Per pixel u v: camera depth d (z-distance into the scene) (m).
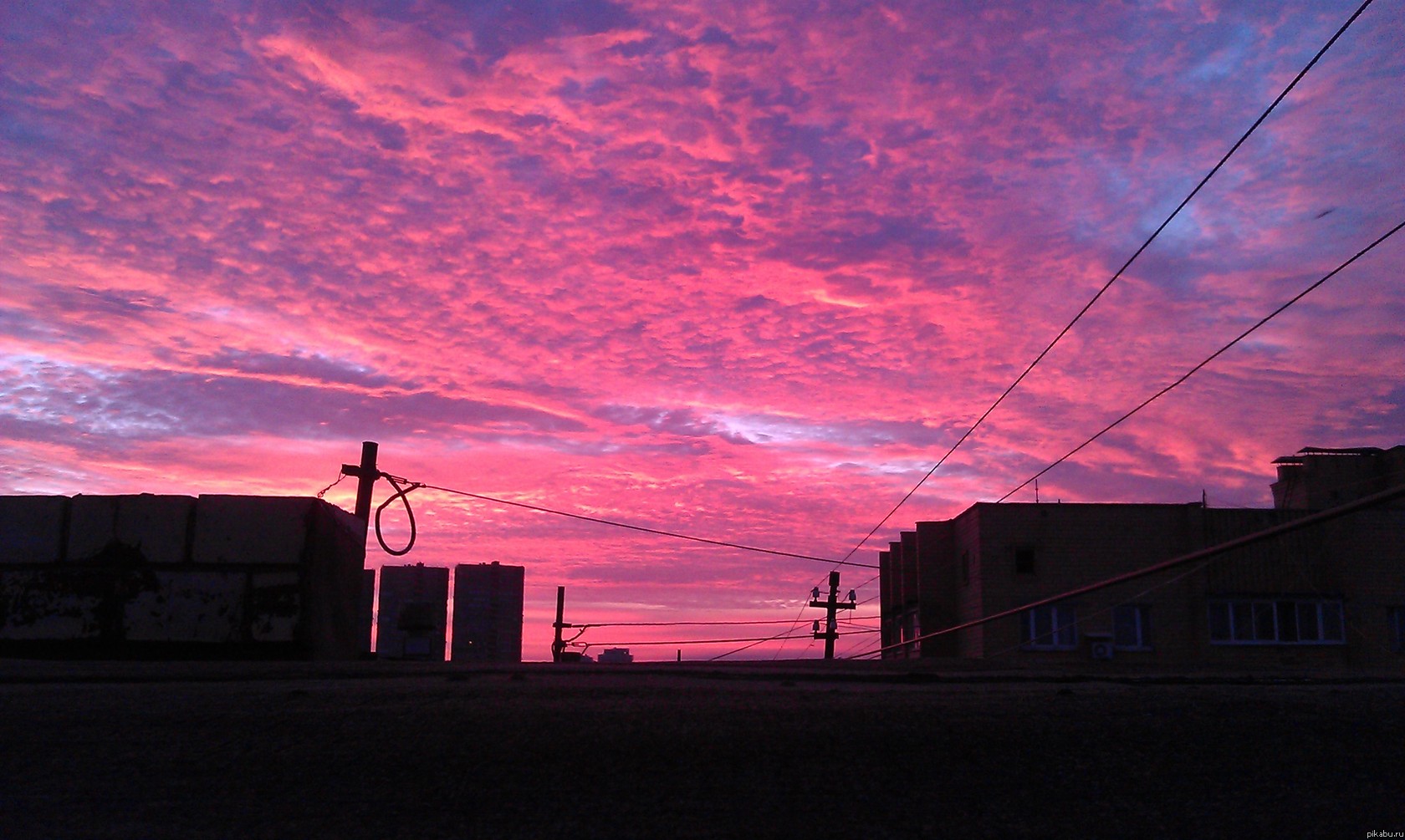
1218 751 3.54
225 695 4.22
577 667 6.38
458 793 3.08
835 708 3.96
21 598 9.16
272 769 3.28
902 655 38.31
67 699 4.15
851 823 2.91
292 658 9.18
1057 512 30.86
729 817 2.93
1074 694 4.46
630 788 3.11
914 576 36.94
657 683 4.85
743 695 4.29
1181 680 5.93
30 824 2.92
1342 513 3.79
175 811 2.99
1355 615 30.00
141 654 9.10
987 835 2.86
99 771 3.29
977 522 30.98
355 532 10.77
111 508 9.34
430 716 3.78
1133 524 30.83
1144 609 30.14
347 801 3.04
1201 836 2.90
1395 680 6.46
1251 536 4.17
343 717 3.79
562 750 3.40
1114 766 3.38
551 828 2.85
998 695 4.42
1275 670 7.76
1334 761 3.48
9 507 9.31
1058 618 30.06
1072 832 2.90
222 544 9.31
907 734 3.61
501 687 4.51
